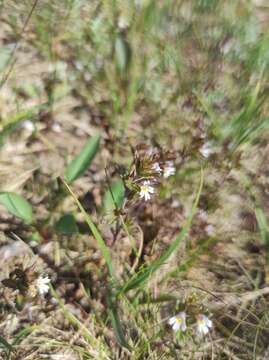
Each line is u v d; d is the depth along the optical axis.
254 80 0.20
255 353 0.14
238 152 0.18
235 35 0.21
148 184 0.15
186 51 0.21
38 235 0.15
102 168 0.17
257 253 0.16
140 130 0.18
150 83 0.19
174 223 0.16
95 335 0.14
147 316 0.15
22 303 0.14
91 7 0.21
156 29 0.21
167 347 0.14
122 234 0.16
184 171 0.17
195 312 0.14
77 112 0.18
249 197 0.17
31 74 0.19
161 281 0.15
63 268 0.15
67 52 0.19
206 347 0.14
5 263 0.15
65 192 0.16
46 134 0.17
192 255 0.15
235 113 0.19
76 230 0.15
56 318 0.14
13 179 0.16
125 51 0.19
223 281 0.16
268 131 0.19
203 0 0.22
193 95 0.19
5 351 0.13
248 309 0.15
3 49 0.18
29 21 0.20
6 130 0.17
